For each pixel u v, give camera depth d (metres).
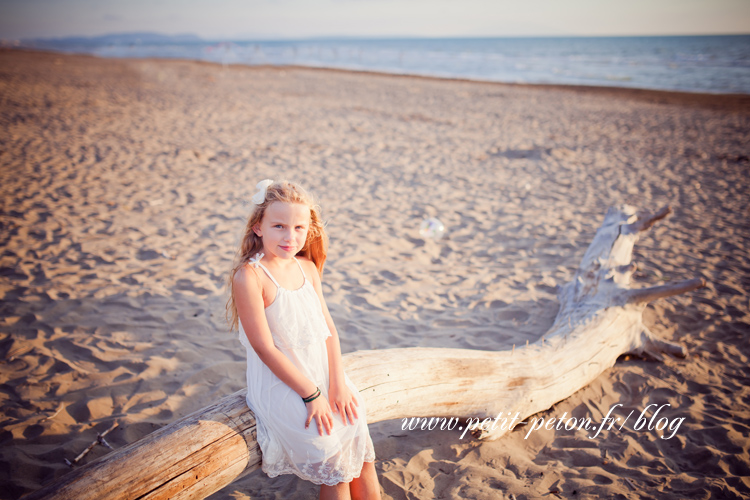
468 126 13.48
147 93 16.69
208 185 7.19
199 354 3.24
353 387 1.92
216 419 1.73
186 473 1.60
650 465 2.45
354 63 43.25
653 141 11.77
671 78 27.89
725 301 4.32
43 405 2.66
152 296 3.96
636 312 3.46
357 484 1.86
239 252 1.80
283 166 8.53
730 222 6.49
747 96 19.45
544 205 7.01
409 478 2.30
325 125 12.70
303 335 1.74
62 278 4.17
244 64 37.31
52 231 5.19
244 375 3.05
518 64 41.03
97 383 2.88
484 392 2.61
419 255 5.20
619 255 4.06
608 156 10.23
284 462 1.75
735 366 3.40
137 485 1.51
